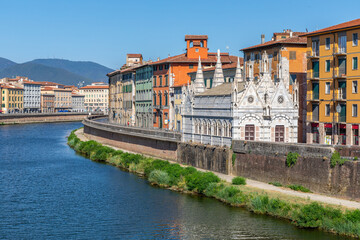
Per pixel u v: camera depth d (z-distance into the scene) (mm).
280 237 48250
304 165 59094
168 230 52062
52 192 70500
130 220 55906
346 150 59688
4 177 82375
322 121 85250
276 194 58000
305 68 97375
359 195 52594
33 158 106625
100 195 68062
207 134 80000
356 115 78125
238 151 70438
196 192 67812
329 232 49031
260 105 73312
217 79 90312
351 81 79000
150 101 141500
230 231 50656
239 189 61781
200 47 130000
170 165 78875
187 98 86938
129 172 86688
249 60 101312
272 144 64375
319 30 86312
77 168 91688
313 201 53625
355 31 77812
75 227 53844
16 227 54031
